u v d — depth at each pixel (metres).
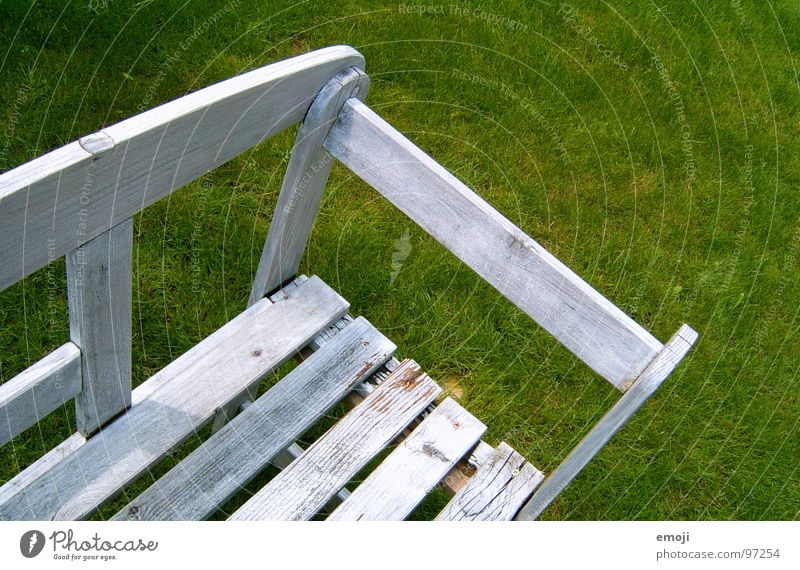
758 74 2.41
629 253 1.94
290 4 2.17
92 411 1.03
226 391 1.13
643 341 0.86
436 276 1.79
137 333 1.58
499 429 1.64
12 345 1.50
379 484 1.09
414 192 1.01
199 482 1.07
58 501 1.00
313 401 1.16
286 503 1.06
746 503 1.63
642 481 1.62
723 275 1.95
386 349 1.22
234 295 1.68
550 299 0.95
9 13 1.90
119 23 1.97
